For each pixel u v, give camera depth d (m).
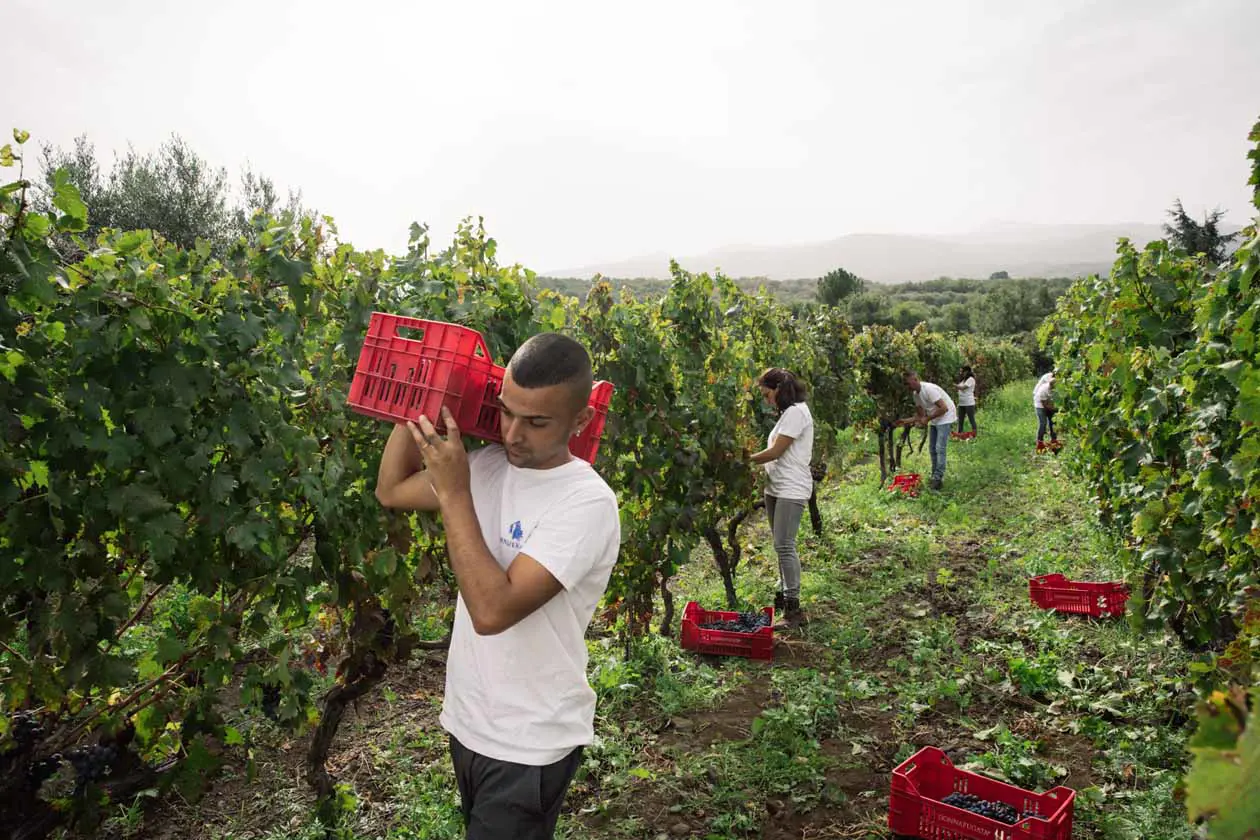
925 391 11.38
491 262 4.50
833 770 4.39
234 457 2.92
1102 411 7.27
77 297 2.52
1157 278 5.97
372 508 3.50
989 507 10.54
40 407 2.41
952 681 5.30
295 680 3.19
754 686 5.42
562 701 2.19
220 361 2.88
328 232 3.57
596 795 4.17
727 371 7.85
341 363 3.51
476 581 1.98
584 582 2.17
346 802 3.69
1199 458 4.33
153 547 2.59
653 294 7.89
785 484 6.52
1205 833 0.62
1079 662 5.57
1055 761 4.41
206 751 2.95
